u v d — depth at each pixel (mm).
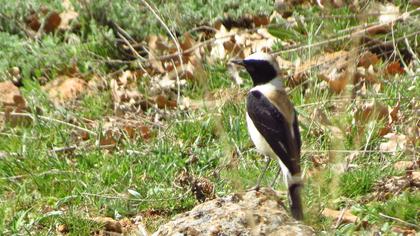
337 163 9312
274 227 9953
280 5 16906
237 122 13164
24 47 16438
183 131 13523
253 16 16703
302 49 15289
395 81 14320
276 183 12133
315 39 15422
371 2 14180
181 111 14305
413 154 12445
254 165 12570
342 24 15648
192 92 14875
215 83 14977
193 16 16688
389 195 11672
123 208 11898
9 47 16328
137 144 13391
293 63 15117
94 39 16391
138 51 16422
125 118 14508
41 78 15852
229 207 10234
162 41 16219
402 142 12766
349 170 12109
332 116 13406
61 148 13383
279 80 11867
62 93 15328
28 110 14758
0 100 15023
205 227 10008
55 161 12930
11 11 17016
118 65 16047
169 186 12328
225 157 12430
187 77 15281
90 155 13078
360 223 10969
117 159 12852
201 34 16422
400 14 15906
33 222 11555
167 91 15141
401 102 13766
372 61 14914
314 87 14109
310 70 14750
